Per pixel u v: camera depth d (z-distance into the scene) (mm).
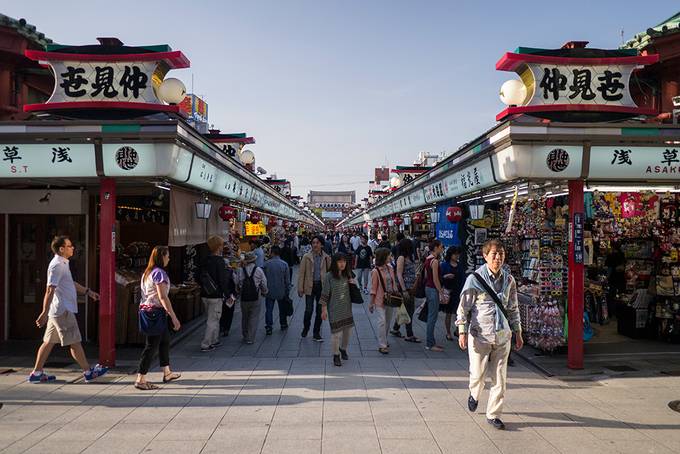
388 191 24594
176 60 7156
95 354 8516
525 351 8680
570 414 5559
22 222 9602
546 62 7145
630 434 4980
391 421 5285
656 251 9555
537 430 5070
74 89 7102
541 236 8977
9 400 6031
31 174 7223
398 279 9570
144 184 9078
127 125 6984
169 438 4836
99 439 4816
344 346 8133
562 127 7047
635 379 7043
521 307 8945
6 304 9508
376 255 8766
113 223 7543
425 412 5562
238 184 12930
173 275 12086
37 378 6773
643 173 7305
